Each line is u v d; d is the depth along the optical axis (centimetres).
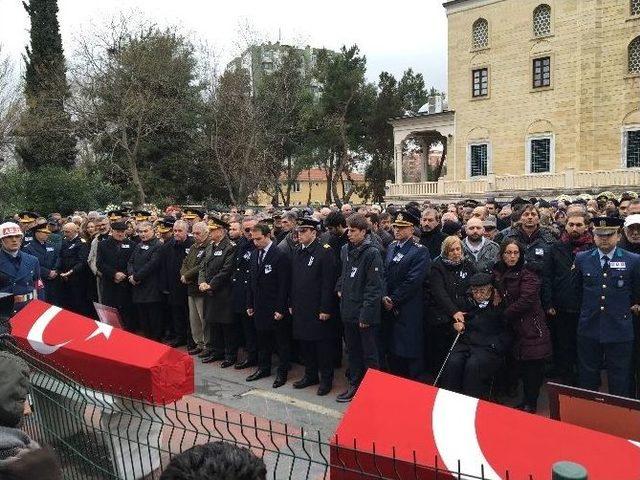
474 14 3453
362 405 245
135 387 337
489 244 626
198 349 804
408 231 629
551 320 639
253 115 2905
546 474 206
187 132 3073
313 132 4084
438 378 543
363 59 4388
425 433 229
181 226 831
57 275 937
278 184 3928
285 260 659
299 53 3344
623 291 526
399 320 621
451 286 575
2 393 233
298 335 635
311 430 517
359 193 4897
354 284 603
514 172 3344
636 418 259
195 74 3084
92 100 2706
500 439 222
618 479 201
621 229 631
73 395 344
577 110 3067
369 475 213
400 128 3800
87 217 1046
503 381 607
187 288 816
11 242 646
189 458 146
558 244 622
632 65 2911
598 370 546
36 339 397
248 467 145
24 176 2483
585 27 3012
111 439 328
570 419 276
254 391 643
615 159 2977
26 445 218
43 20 2841
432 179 5972
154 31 2970
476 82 3491
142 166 3016
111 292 890
